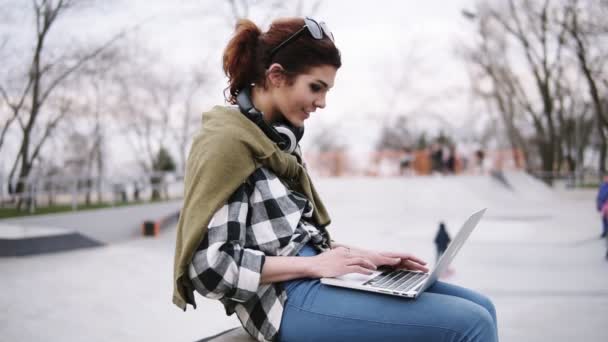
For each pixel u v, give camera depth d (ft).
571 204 55.06
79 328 13.21
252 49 5.22
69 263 23.89
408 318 4.27
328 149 105.09
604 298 16.99
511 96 87.66
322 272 4.68
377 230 37.32
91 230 33.22
